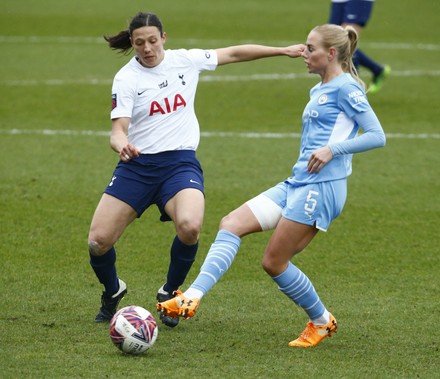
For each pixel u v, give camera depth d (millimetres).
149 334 19891
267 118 51469
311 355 20453
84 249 29859
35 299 24750
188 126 22969
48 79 62125
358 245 30719
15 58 70375
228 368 19312
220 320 23250
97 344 20906
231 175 39688
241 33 84062
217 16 95812
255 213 21141
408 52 75500
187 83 22984
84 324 22609
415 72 66188
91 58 71000
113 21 92812
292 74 65188
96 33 84750
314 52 20953
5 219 33000
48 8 101750
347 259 29234
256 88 60031
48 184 37906
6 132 47219
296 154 43625
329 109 20812
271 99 56594
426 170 40969
